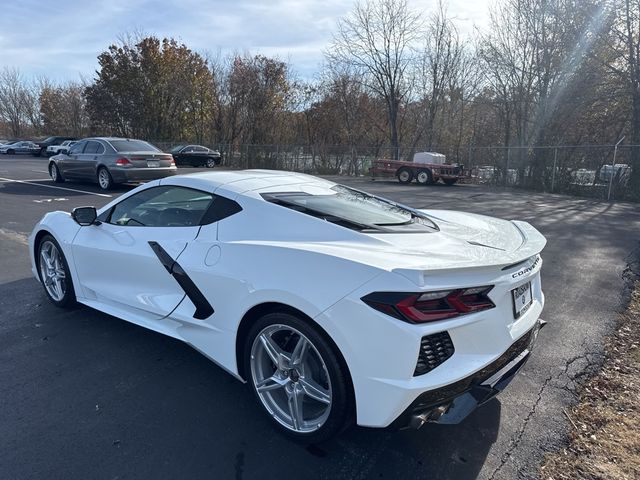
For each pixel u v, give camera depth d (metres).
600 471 2.21
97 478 2.09
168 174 13.23
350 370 2.09
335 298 2.11
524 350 2.53
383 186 18.41
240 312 2.51
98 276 3.59
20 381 2.90
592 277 5.48
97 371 3.05
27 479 2.06
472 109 27.95
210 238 2.83
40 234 4.20
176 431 2.45
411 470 2.20
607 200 14.94
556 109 19.19
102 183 12.73
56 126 56.94
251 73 32.69
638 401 2.82
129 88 36.66
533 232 3.05
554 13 18.53
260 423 2.54
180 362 3.20
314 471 2.18
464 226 3.17
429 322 1.99
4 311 4.04
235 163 30.22
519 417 2.64
